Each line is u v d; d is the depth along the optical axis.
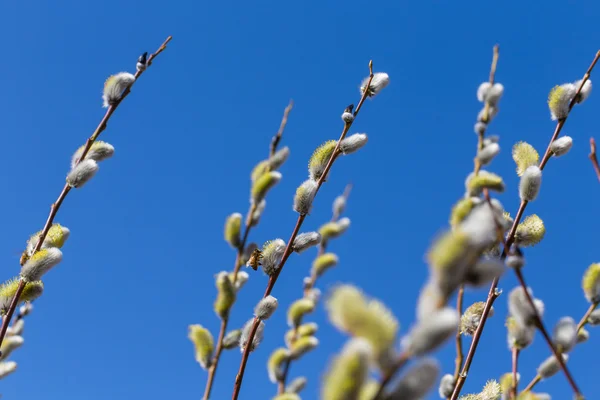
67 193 1.00
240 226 0.83
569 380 0.79
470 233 0.45
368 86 1.04
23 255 0.99
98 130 1.01
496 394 0.91
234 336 0.84
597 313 0.87
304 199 0.98
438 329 0.43
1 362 0.98
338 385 0.44
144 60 1.02
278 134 0.84
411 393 0.44
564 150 0.94
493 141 0.90
